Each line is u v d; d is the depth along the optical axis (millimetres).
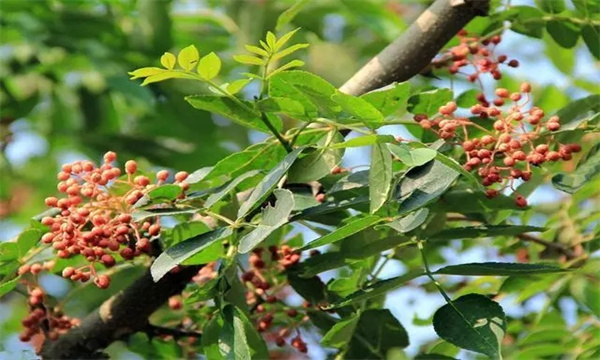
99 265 1894
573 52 2057
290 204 1744
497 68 1900
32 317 1889
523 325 2000
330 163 1790
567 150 1782
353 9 2186
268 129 1802
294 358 1990
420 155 1734
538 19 1933
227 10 2176
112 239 1783
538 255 1971
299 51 2193
